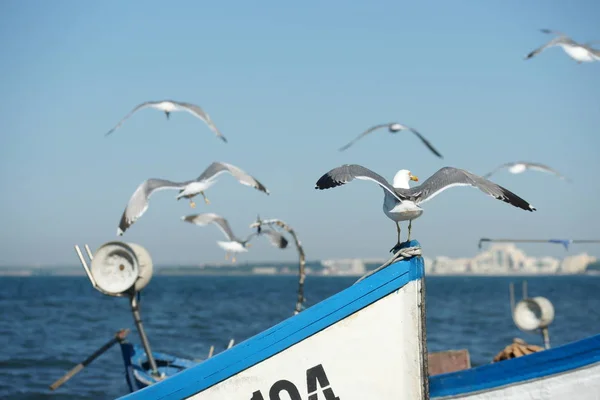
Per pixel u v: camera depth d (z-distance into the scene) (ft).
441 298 307.78
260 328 137.59
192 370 34.42
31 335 126.93
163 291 367.66
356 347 33.45
